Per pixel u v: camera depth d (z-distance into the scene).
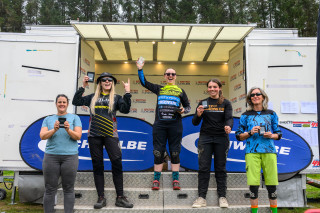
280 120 4.68
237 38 5.26
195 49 6.40
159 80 7.47
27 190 4.49
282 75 4.79
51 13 23.81
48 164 3.05
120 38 5.41
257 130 3.27
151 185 3.96
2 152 4.45
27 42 4.70
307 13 20.23
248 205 3.70
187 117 4.44
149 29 4.92
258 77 4.79
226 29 4.79
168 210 3.49
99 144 3.51
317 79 2.77
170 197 3.71
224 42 5.46
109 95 3.63
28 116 4.56
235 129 4.42
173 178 3.80
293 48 4.83
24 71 4.64
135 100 7.41
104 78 3.58
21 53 4.67
